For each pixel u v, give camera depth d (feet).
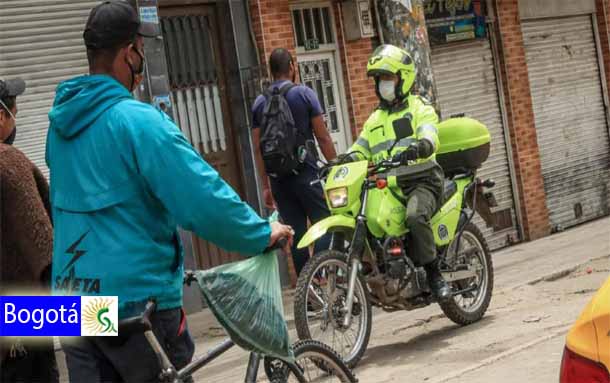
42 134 39.45
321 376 19.44
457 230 33.12
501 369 26.99
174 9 44.14
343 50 49.01
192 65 44.57
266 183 36.70
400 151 31.01
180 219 15.05
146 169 14.92
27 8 39.14
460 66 56.08
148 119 15.07
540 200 59.36
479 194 34.40
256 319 16.60
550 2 61.21
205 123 44.86
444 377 26.91
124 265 15.01
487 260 34.32
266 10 45.85
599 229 58.80
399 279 30.58
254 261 16.60
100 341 15.35
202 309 43.14
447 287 31.65
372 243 30.55
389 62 31.14
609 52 64.85
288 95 35.12
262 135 35.09
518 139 58.39
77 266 15.17
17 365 19.12
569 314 33.47
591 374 13.76
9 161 18.67
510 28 58.34
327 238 35.12
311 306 29.45
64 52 40.22
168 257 15.42
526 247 55.88
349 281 29.01
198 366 16.35
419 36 45.37
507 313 34.99
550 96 61.36
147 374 15.29
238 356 32.99
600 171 64.39
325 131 35.35
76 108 15.25
